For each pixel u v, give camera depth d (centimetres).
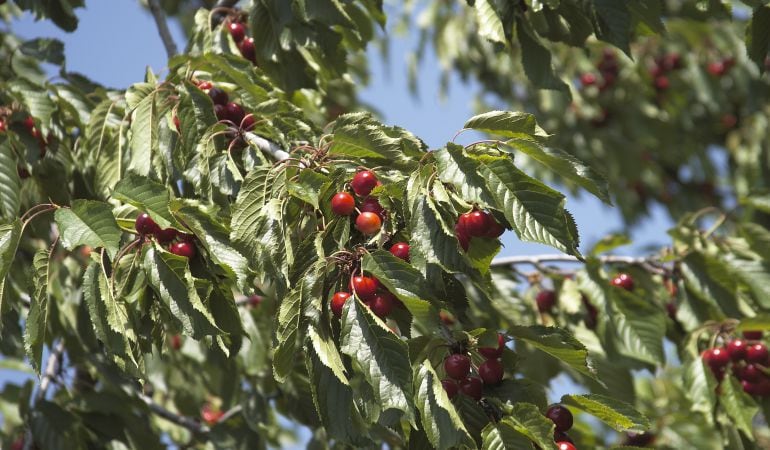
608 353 637
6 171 512
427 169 371
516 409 348
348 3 580
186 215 393
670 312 682
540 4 471
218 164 438
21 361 725
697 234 666
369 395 366
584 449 609
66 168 568
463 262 360
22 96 543
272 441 709
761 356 577
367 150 407
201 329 375
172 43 636
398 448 570
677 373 854
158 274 380
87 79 605
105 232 376
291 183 389
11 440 655
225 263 379
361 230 380
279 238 378
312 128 488
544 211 357
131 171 460
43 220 583
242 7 588
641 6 516
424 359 359
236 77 495
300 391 628
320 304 364
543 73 515
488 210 374
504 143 379
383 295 373
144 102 479
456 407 362
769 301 628
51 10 612
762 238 659
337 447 593
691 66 1098
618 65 1108
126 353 371
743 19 1061
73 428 588
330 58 588
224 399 682
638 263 673
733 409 582
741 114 1200
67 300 614
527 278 685
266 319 673
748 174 1141
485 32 468
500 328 647
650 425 360
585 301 659
